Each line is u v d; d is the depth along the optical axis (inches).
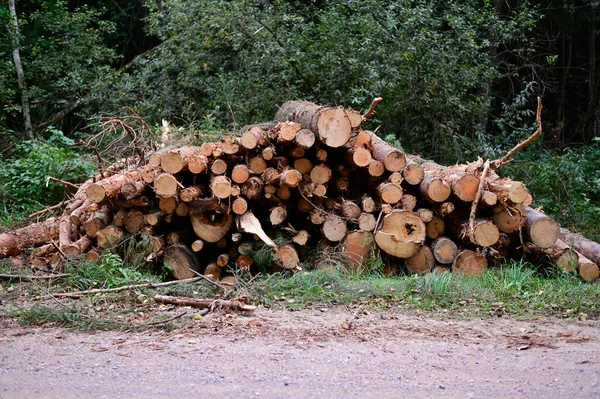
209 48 673.0
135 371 223.9
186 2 651.5
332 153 391.9
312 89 629.0
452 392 206.2
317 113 370.9
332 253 380.2
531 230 371.9
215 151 374.6
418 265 380.2
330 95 617.0
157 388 207.8
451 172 405.7
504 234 379.2
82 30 807.7
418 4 643.5
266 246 378.6
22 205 534.6
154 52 745.6
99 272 356.2
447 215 383.9
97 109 747.4
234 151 374.3
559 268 373.7
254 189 374.0
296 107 462.9
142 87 693.9
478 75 636.7
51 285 350.6
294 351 247.1
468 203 376.2
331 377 218.7
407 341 263.1
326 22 617.6
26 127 780.0
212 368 227.0
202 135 464.8
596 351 253.4
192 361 234.7
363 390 207.2
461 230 376.5
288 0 669.3
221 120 648.4
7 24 768.3
